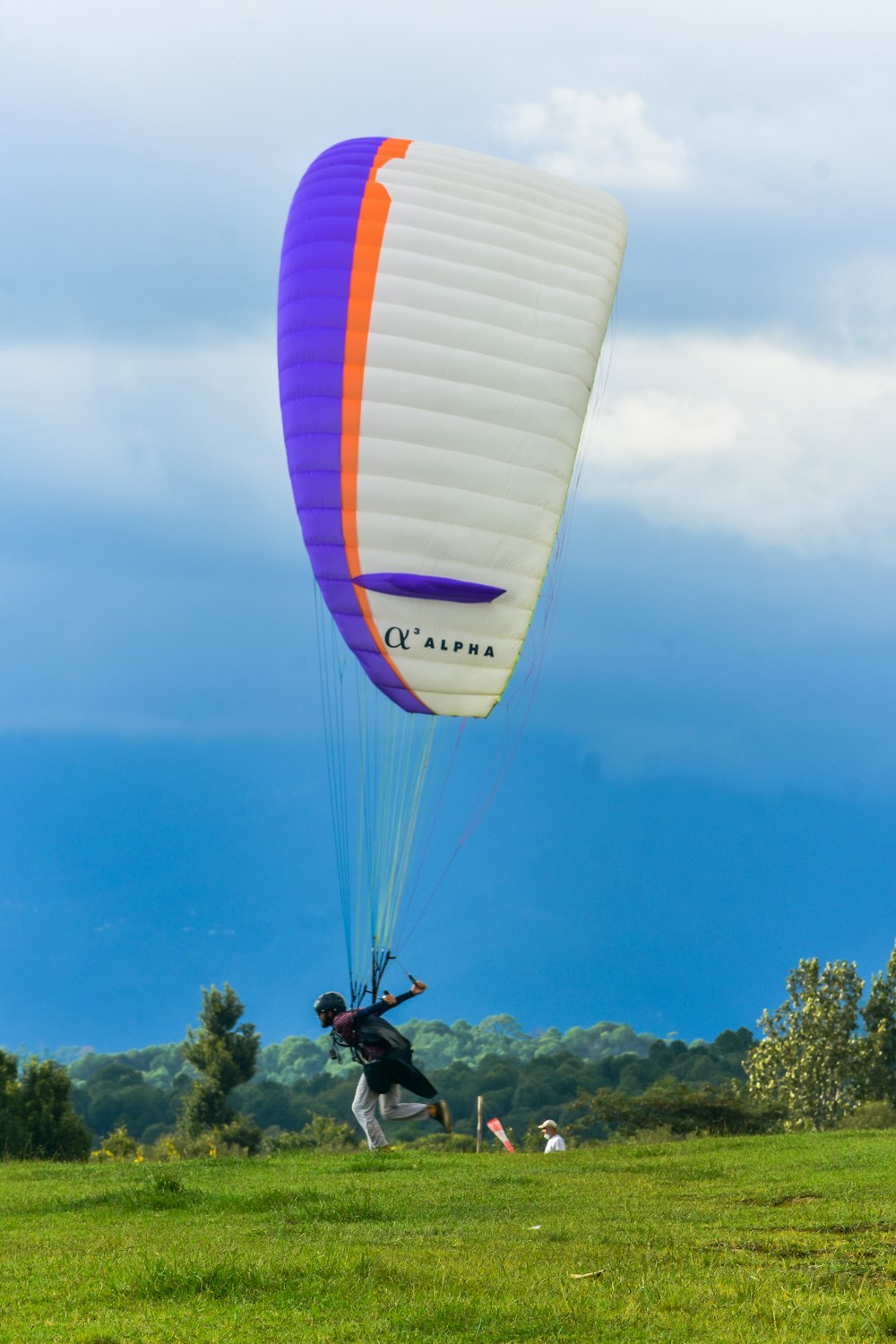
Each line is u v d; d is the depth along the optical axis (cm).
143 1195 3844
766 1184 3997
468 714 4959
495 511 4784
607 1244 2886
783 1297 2234
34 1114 9675
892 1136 5509
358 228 4800
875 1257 2662
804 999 14488
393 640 4791
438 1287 2388
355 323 4719
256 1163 5347
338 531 4766
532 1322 2109
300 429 4825
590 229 5112
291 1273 2494
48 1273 2675
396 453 4706
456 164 5078
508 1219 3369
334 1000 4184
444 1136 9481
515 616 4916
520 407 4788
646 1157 5181
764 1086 14375
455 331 4731
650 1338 2017
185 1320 2212
